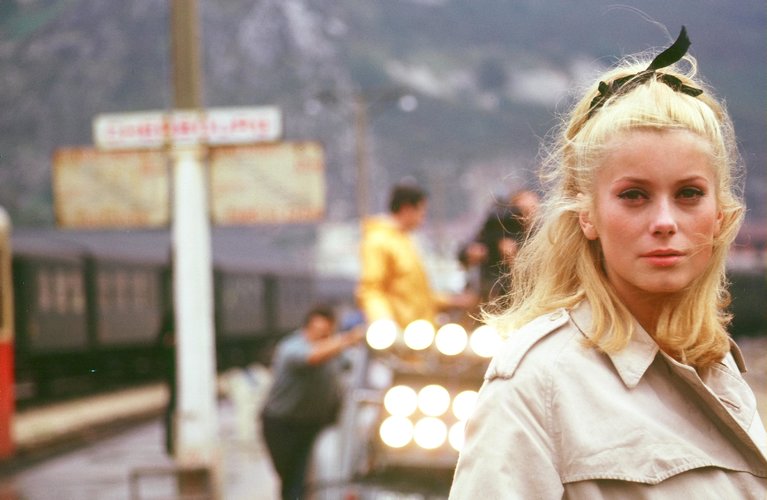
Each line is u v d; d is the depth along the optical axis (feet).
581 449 5.29
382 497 16.34
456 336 15.94
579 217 5.98
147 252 117.50
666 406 5.61
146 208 36.83
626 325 5.68
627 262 5.65
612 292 5.78
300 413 26.14
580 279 5.93
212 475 35.12
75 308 95.20
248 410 56.85
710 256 5.87
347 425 17.79
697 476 5.34
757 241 108.37
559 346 5.59
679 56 5.89
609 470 5.24
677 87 5.88
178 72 35.91
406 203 18.69
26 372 88.48
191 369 35.37
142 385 108.78
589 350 5.59
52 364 93.66
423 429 16.14
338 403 26.25
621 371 5.52
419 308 18.62
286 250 178.19
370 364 18.12
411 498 16.17
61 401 85.61
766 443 5.90
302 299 168.76
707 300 5.83
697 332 5.74
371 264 18.33
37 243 91.97
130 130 35.99
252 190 36.35
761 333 153.69
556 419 5.40
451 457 16.29
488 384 5.66
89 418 66.74
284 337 156.15
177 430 35.19
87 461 49.57
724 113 6.07
